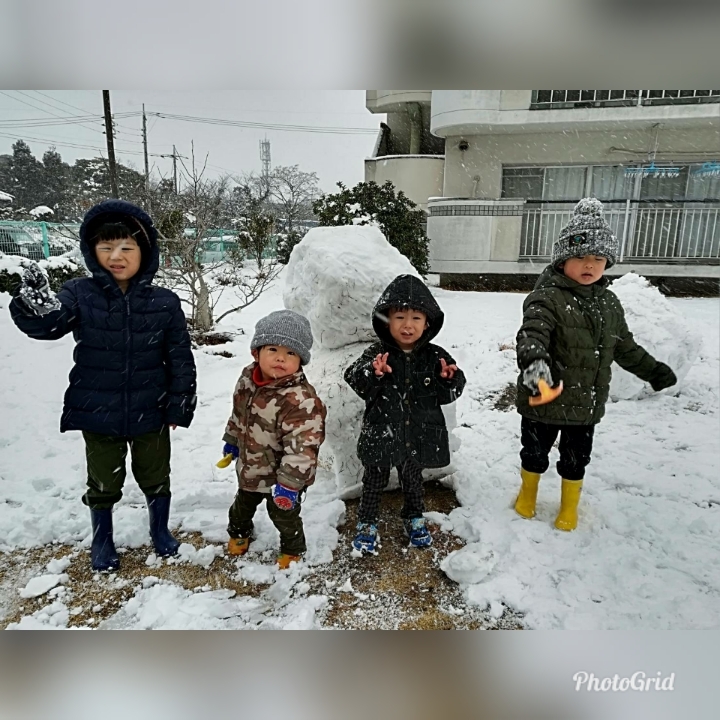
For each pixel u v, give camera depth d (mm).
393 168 13445
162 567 2547
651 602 2299
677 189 11727
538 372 2393
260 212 10961
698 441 3980
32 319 2174
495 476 3412
